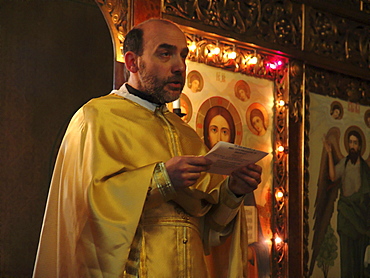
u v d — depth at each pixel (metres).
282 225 5.08
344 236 5.56
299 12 5.58
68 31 6.17
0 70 5.77
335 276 5.43
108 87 6.33
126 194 2.40
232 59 4.97
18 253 5.56
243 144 4.92
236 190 2.77
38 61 5.99
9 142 5.73
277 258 5.01
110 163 2.50
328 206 5.49
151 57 2.83
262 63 5.20
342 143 5.72
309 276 5.24
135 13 4.40
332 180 5.57
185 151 2.86
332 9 5.82
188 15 4.74
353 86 5.97
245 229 2.96
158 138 2.78
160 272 2.50
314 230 5.35
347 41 5.95
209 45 4.84
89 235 2.38
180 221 2.62
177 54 2.85
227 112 4.84
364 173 5.84
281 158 5.17
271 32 5.31
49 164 5.89
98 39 6.32
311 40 5.61
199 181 2.82
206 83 4.75
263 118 5.11
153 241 2.54
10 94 5.81
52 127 5.97
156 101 2.90
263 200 5.02
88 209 2.37
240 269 2.86
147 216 2.56
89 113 2.70
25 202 5.70
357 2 6.07
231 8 5.05
